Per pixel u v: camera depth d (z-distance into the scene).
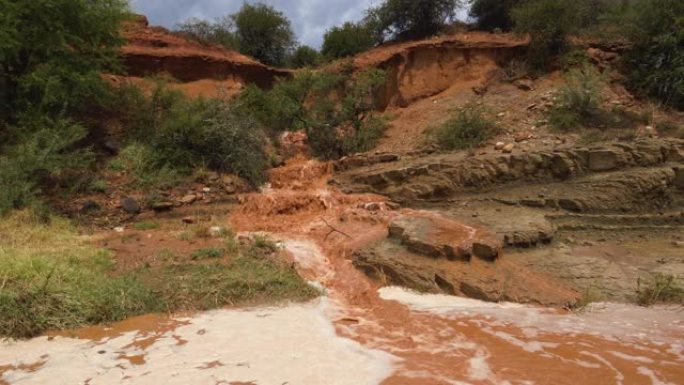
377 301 7.17
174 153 12.95
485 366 5.04
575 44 16.27
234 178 13.02
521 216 9.50
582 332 5.92
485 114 14.28
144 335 5.68
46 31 12.24
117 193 11.49
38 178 10.81
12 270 6.41
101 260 7.82
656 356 5.26
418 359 5.20
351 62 18.81
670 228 9.16
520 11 16.42
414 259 8.09
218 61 19.38
